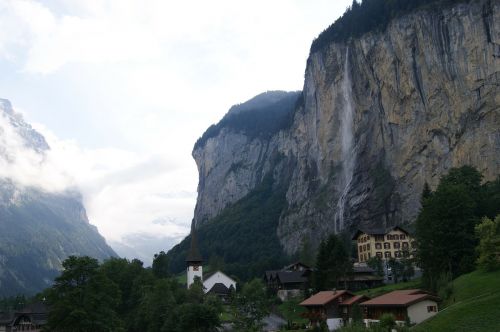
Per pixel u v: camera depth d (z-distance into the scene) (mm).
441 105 185250
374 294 113688
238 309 114875
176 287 138375
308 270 147750
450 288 88125
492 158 166875
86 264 96812
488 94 171000
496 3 172125
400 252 156000
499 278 83812
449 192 104188
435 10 189125
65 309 92062
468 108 176125
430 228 103688
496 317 68125
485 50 173125
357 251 175625
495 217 105812
